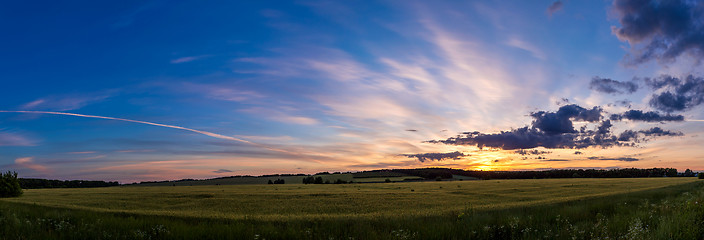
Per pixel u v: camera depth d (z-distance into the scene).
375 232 11.09
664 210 13.05
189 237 10.62
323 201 48.66
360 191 69.62
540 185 78.69
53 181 133.50
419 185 94.69
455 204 40.97
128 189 85.50
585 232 10.15
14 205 19.83
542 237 10.37
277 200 51.09
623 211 14.43
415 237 10.48
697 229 8.77
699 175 106.31
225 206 43.66
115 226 12.50
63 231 11.58
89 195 63.28
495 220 12.55
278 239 10.73
